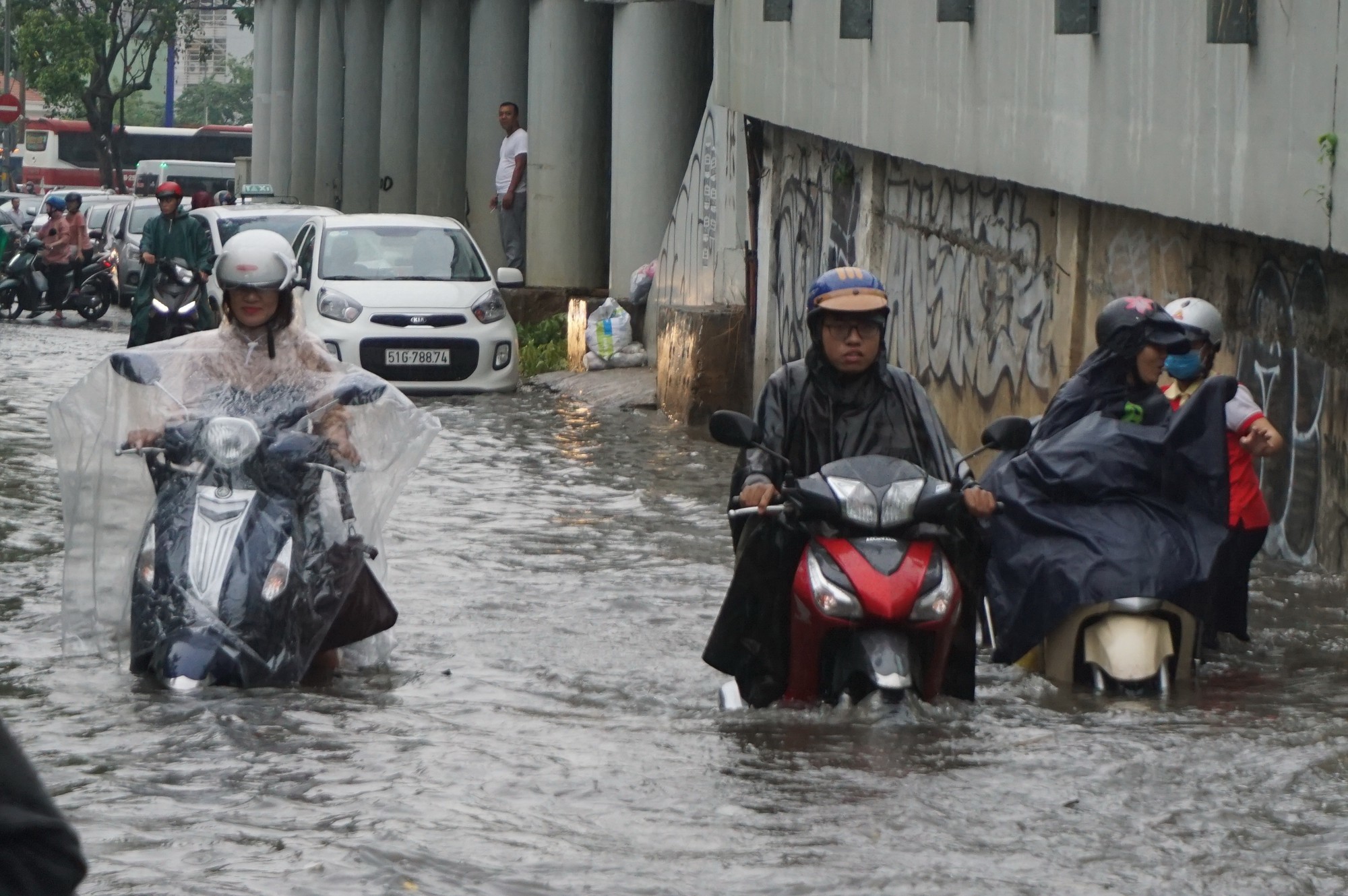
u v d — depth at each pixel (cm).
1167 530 1059
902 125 2095
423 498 1803
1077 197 1644
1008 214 1852
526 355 3378
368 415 1087
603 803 771
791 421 977
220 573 1009
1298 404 1377
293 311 1084
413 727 912
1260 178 1272
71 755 829
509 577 1398
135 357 1068
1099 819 751
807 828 736
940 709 948
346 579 1043
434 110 4781
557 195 3775
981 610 1153
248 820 727
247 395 1068
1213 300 1504
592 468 2078
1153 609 1034
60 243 4584
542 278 3803
